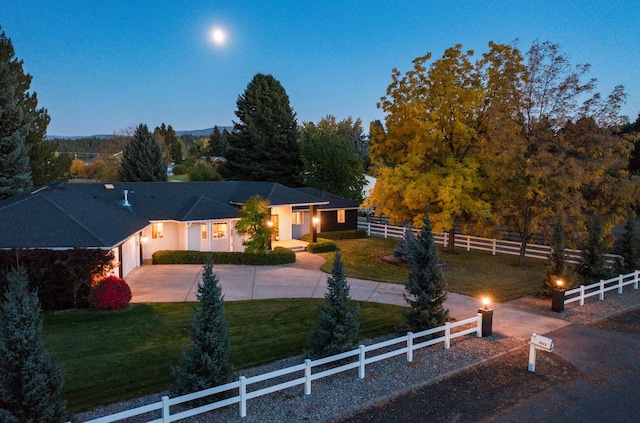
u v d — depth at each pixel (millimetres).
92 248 15094
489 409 8164
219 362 7934
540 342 9602
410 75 23000
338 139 42469
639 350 11266
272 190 28312
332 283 9961
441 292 11703
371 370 9789
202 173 45906
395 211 23953
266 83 46031
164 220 23172
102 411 7910
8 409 6059
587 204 21469
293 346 11234
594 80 20219
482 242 28500
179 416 6992
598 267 17938
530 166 20125
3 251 13867
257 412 7855
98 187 25000
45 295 14219
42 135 29688
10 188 24000
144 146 42062
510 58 21688
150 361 10156
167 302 15250
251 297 16062
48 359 6332
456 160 23047
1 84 24453
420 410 8070
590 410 8211
